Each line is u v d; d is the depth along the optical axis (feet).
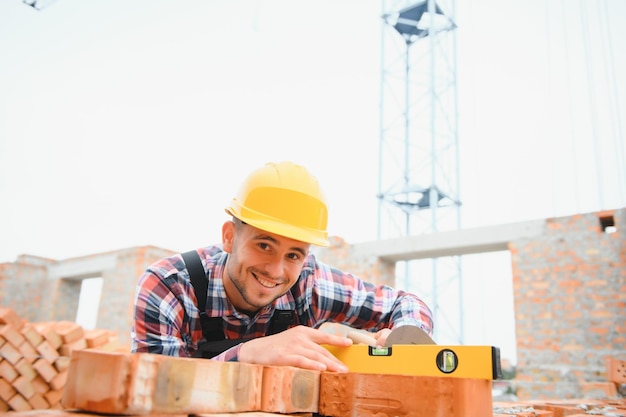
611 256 18.84
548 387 18.54
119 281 29.63
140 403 2.08
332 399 3.14
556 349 18.89
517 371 19.44
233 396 2.57
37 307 36.09
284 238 4.81
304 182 5.13
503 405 6.73
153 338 5.11
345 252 24.97
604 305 18.52
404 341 4.42
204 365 2.41
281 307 6.09
